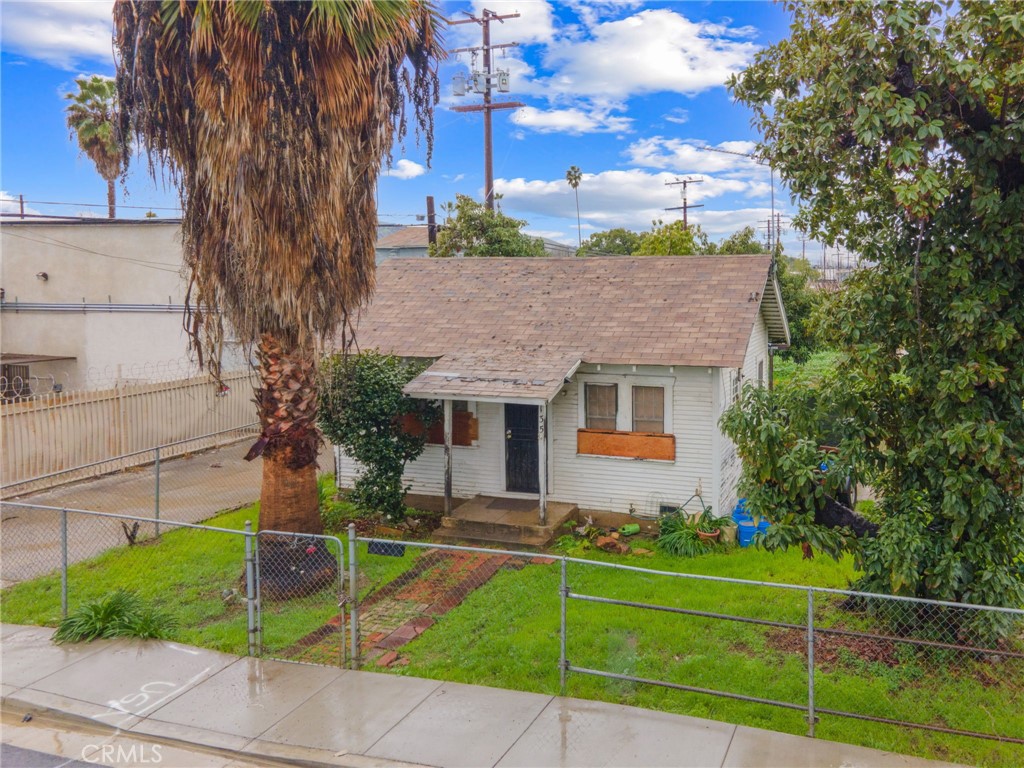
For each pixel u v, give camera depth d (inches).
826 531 312.5
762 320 682.8
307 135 360.2
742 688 289.4
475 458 564.4
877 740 253.6
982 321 282.4
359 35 357.7
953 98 277.3
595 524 533.3
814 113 311.9
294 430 405.4
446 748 251.6
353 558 319.9
